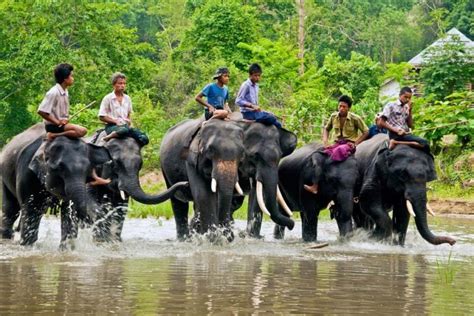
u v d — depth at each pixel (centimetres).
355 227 1867
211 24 5034
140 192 1603
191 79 4919
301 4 5412
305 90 4038
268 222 2273
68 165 1405
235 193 1700
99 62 4416
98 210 1595
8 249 1448
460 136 3188
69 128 1431
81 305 894
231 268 1210
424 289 1059
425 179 1630
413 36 7306
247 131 1700
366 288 1052
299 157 1817
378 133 1833
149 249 1467
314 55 6069
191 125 1784
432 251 1567
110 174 1608
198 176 1633
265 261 1311
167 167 1800
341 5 7006
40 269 1161
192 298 945
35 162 1448
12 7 4541
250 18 5081
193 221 1722
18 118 4688
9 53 4609
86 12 4462
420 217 1614
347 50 7125
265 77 4391
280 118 3450
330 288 1045
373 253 1497
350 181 1683
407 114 1688
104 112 1680
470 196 2956
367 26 7162
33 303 902
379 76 4606
